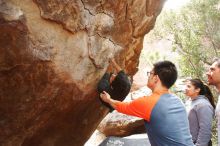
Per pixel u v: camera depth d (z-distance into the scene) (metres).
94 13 2.65
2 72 2.19
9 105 2.33
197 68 6.43
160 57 7.11
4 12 2.04
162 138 2.47
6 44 2.11
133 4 3.15
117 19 2.96
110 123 6.27
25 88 2.32
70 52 2.48
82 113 3.06
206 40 6.88
